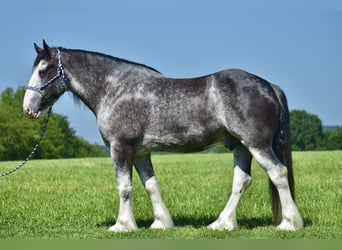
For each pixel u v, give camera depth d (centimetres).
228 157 4703
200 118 890
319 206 1209
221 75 893
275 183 886
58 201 1406
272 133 886
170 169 2822
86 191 1658
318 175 2148
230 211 938
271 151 887
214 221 1017
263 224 1014
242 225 993
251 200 1337
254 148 880
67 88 977
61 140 8219
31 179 2295
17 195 1591
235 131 878
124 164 920
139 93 914
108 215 1164
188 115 892
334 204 1234
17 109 8162
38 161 4775
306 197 1384
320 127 7669
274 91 904
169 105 899
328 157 3894
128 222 936
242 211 1180
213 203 1322
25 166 3581
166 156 5300
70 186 1895
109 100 930
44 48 943
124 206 934
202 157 4781
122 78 936
